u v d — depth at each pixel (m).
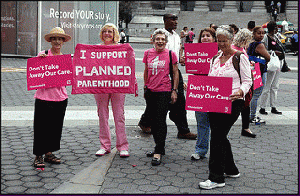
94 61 5.01
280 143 6.01
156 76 5.04
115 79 5.03
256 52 6.88
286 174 4.63
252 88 4.62
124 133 5.18
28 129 6.46
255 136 6.33
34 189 3.99
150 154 5.22
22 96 9.52
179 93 5.89
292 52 30.41
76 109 8.15
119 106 5.12
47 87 4.59
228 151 4.36
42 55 4.57
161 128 4.94
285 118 7.80
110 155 5.23
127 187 4.11
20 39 18.81
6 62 17.00
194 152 5.47
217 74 4.20
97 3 16.92
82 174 4.45
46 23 18.23
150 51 5.14
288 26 39.16
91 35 16.98
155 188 4.09
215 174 4.15
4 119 7.06
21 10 18.34
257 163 5.04
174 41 5.88
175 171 4.65
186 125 6.09
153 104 5.16
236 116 4.12
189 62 5.49
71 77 4.68
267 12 51.66
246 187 4.19
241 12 49.88
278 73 8.06
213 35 5.52
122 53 5.01
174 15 5.81
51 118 4.66
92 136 6.17
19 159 4.95
